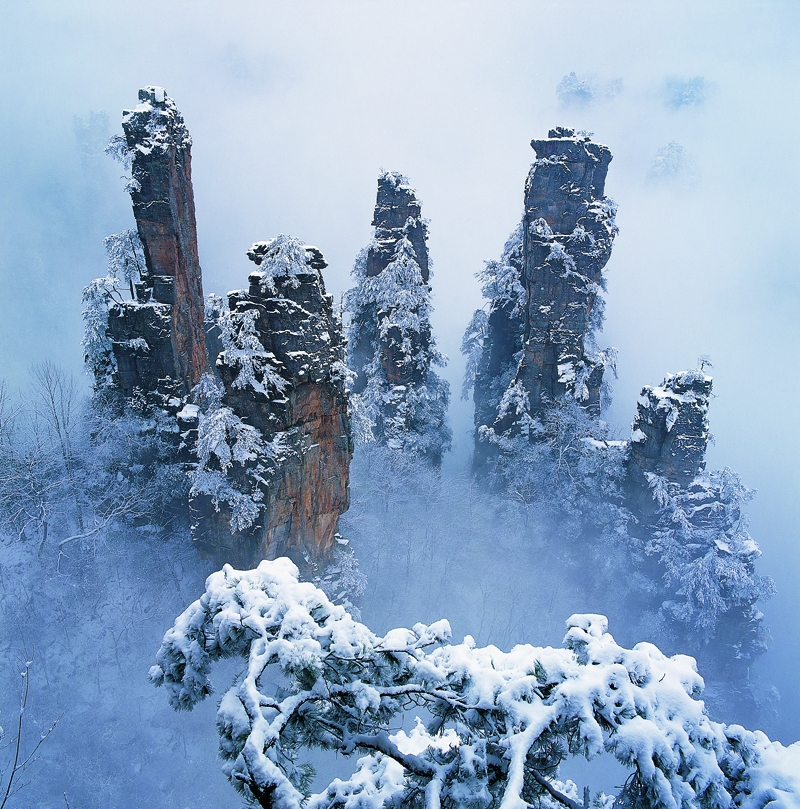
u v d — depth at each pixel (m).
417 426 54.94
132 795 29.23
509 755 7.29
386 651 8.77
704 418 42.19
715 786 7.38
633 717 7.68
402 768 8.89
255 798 7.00
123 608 35.75
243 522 30.45
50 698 31.45
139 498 38.59
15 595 34.50
